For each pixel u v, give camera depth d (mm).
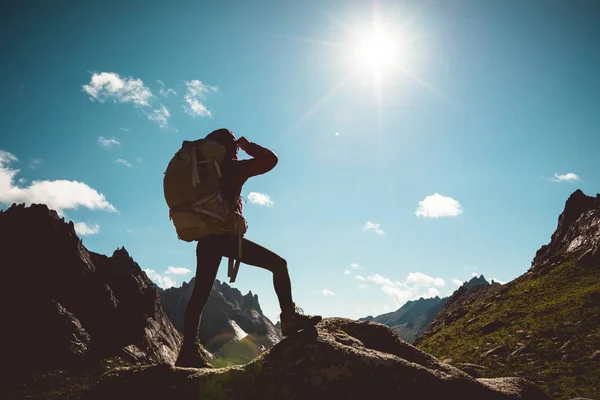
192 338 4012
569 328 27078
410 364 3818
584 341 24203
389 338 4531
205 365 3963
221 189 3871
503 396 4094
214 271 4078
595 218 56375
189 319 4039
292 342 3803
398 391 3617
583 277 42125
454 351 31359
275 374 3586
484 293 66312
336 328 4559
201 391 3559
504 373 21719
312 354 3676
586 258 45844
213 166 3811
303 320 3920
